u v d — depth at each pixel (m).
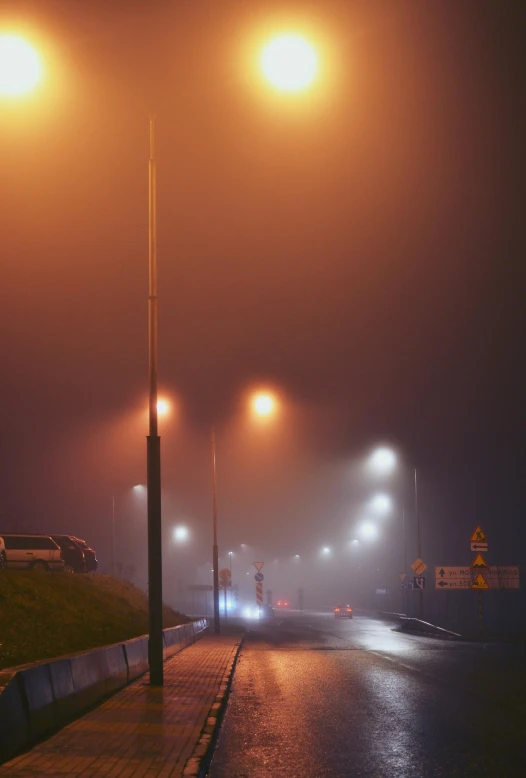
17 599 17.45
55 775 8.12
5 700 9.09
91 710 12.72
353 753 9.98
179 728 10.98
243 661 24.20
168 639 24.84
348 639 37.25
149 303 17.75
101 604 23.12
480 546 35.12
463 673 19.48
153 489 17.09
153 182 17.97
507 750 10.06
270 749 10.27
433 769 9.06
